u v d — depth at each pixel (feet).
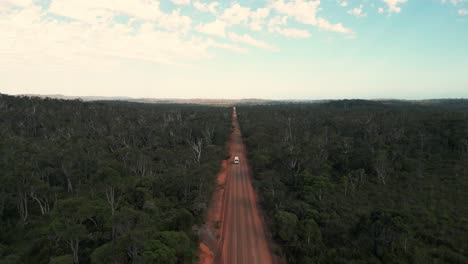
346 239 112.37
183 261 87.40
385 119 346.13
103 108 433.07
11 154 175.83
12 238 122.52
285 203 137.49
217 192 167.53
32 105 354.54
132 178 153.69
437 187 175.42
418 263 98.02
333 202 153.38
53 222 93.86
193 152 231.30
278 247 109.81
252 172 214.48
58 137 265.13
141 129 303.48
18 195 140.67
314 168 195.31
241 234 120.16
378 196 169.99
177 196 148.36
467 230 124.36
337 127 343.26
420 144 250.57
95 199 123.03
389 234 108.37
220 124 361.30
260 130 328.90
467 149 232.94
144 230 85.56
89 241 99.55
